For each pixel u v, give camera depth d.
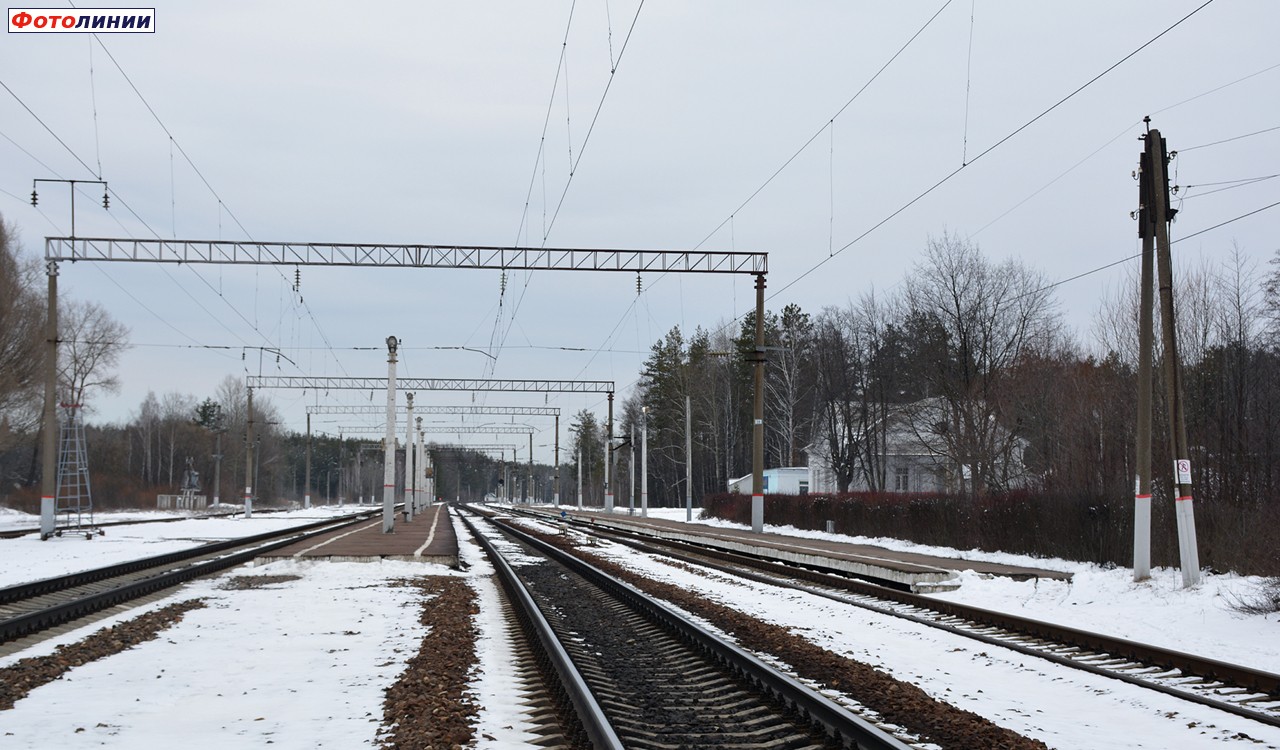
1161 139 19.98
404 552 28.39
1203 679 11.05
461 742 7.73
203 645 13.10
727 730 8.63
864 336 75.19
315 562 26.67
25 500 75.69
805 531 45.50
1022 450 46.75
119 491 90.69
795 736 8.29
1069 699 10.05
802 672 11.14
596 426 168.00
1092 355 41.97
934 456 52.72
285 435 164.25
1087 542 25.33
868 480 67.38
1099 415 32.03
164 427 120.44
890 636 14.40
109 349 84.69
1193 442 29.14
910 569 22.22
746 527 53.47
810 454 78.56
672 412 108.12
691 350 110.62
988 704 9.73
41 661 11.52
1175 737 8.46
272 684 10.43
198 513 85.88
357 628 14.73
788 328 92.62
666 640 13.88
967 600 19.97
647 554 33.62
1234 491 27.36
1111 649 12.80
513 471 175.12
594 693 9.83
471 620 15.28
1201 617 15.72
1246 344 33.03
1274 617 14.86
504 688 10.12
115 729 8.45
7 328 58.94
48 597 19.20
